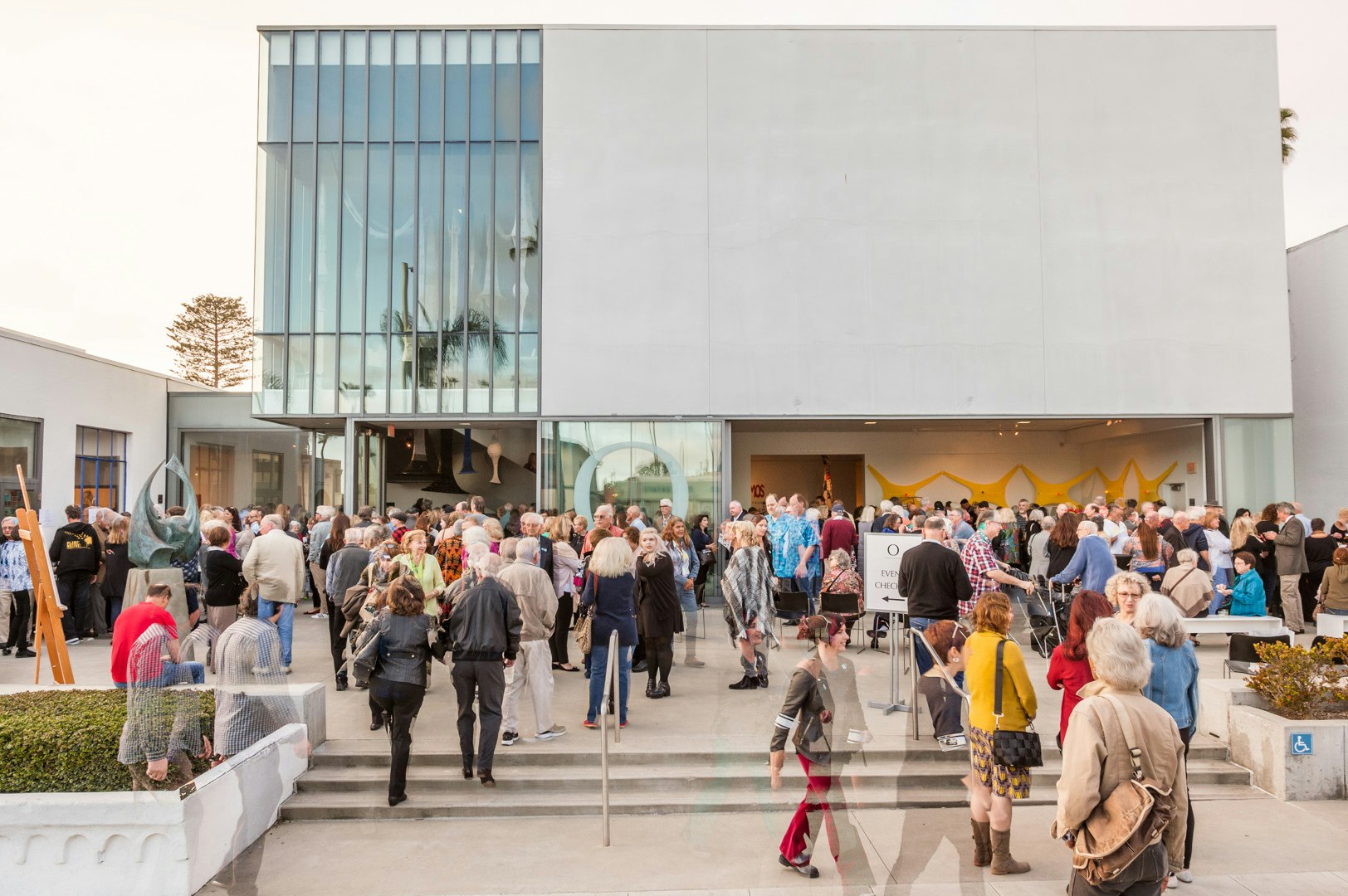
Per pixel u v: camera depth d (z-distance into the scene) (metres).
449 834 6.40
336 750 7.40
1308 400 19.03
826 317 17.56
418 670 6.72
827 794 5.19
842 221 17.69
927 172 17.72
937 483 24.33
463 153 18.02
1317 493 18.67
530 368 17.77
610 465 17.41
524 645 7.73
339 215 17.92
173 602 7.68
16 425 17.09
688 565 11.74
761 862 5.85
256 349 17.78
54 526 17.78
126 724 5.35
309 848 6.16
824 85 17.81
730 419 17.56
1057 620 11.34
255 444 22.31
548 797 6.88
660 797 6.89
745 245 17.66
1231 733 7.44
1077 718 3.72
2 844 5.35
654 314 17.59
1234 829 6.22
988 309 17.56
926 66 17.83
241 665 5.80
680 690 9.66
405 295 17.86
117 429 20.28
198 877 5.52
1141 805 3.51
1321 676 7.21
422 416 17.66
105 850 5.36
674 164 17.77
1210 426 17.53
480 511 13.30
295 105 18.05
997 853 5.45
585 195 17.73
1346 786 6.81
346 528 11.32
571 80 17.88
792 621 12.48
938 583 7.88
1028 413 17.42
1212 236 17.59
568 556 10.79
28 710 6.24
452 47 18.16
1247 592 10.88
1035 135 17.72
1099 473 23.17
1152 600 5.43
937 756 7.24
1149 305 17.55
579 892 5.45
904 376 17.50
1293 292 19.52
